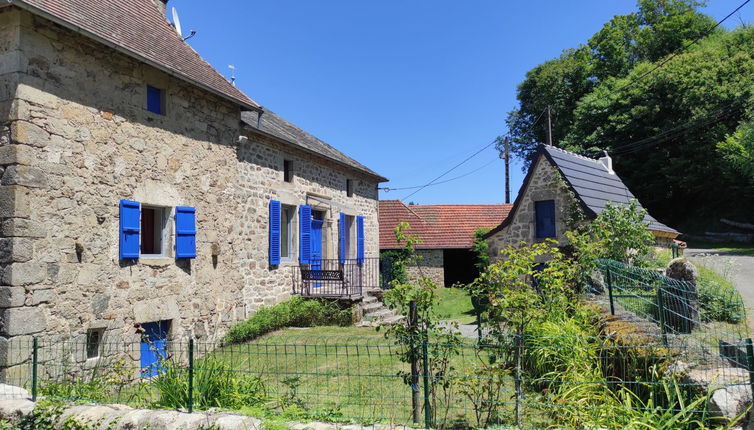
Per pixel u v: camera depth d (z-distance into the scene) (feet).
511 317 16.07
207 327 30.12
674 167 88.69
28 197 20.72
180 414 14.73
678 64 91.09
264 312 34.76
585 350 17.04
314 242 44.01
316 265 43.83
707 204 94.17
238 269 33.30
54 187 21.79
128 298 25.03
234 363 21.43
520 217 41.60
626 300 23.84
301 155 41.63
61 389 18.34
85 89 23.43
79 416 15.43
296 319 36.99
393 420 14.64
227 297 32.07
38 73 21.42
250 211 34.94
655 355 15.57
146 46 27.35
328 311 38.22
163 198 27.40
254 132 35.24
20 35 20.79
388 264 58.80
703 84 86.84
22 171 20.53
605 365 17.13
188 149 29.37
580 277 27.48
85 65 23.49
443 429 14.53
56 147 21.97
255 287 35.12
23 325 20.24
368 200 54.70
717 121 86.43
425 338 15.05
